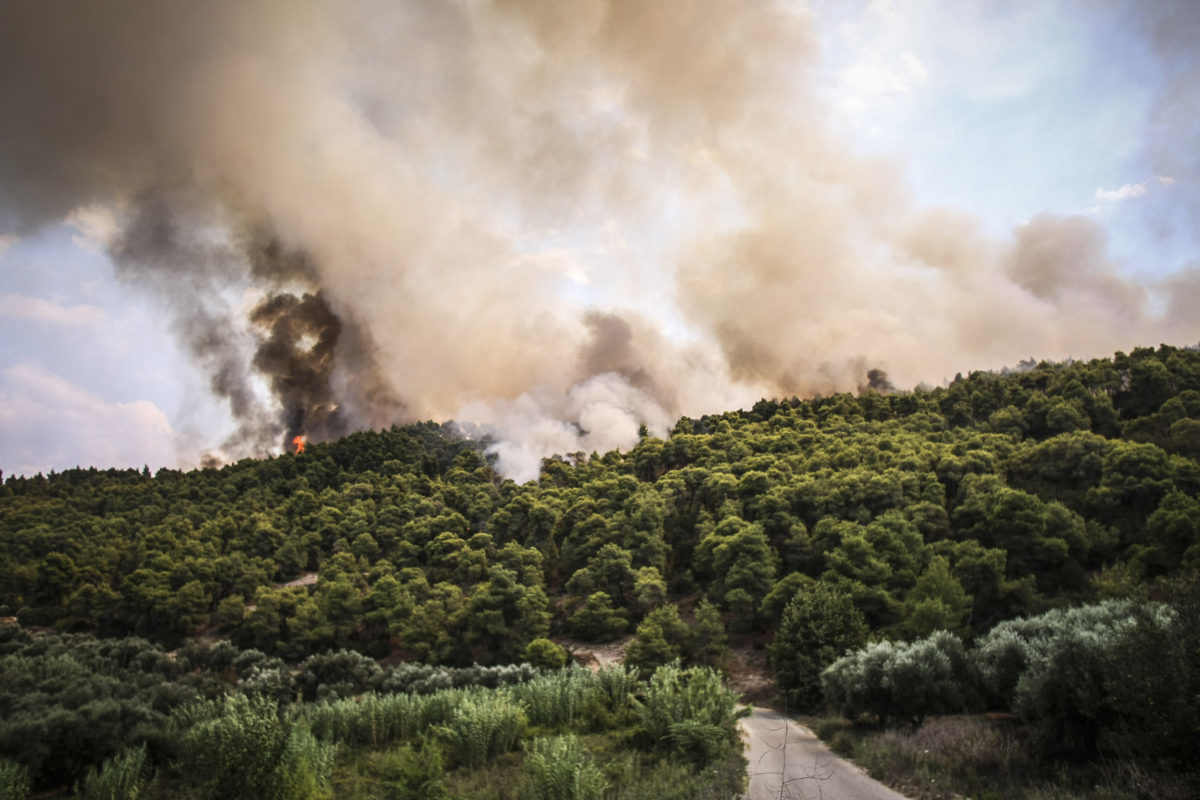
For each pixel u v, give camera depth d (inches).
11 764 757.3
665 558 4448.8
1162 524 2501.2
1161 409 5078.7
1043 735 729.6
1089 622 903.7
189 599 4439.0
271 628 4015.8
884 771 832.3
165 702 1224.8
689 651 2861.7
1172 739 574.9
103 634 4402.1
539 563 4729.3
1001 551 2524.6
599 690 1294.3
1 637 2645.2
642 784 769.6
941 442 5438.0
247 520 6584.6
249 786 659.4
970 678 1053.2
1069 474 4047.7
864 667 1148.5
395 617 3917.3
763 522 4057.6
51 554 5054.1
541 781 746.8
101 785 732.0
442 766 903.1
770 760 969.5
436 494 7057.1
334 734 1132.5
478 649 3634.4
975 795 673.6
